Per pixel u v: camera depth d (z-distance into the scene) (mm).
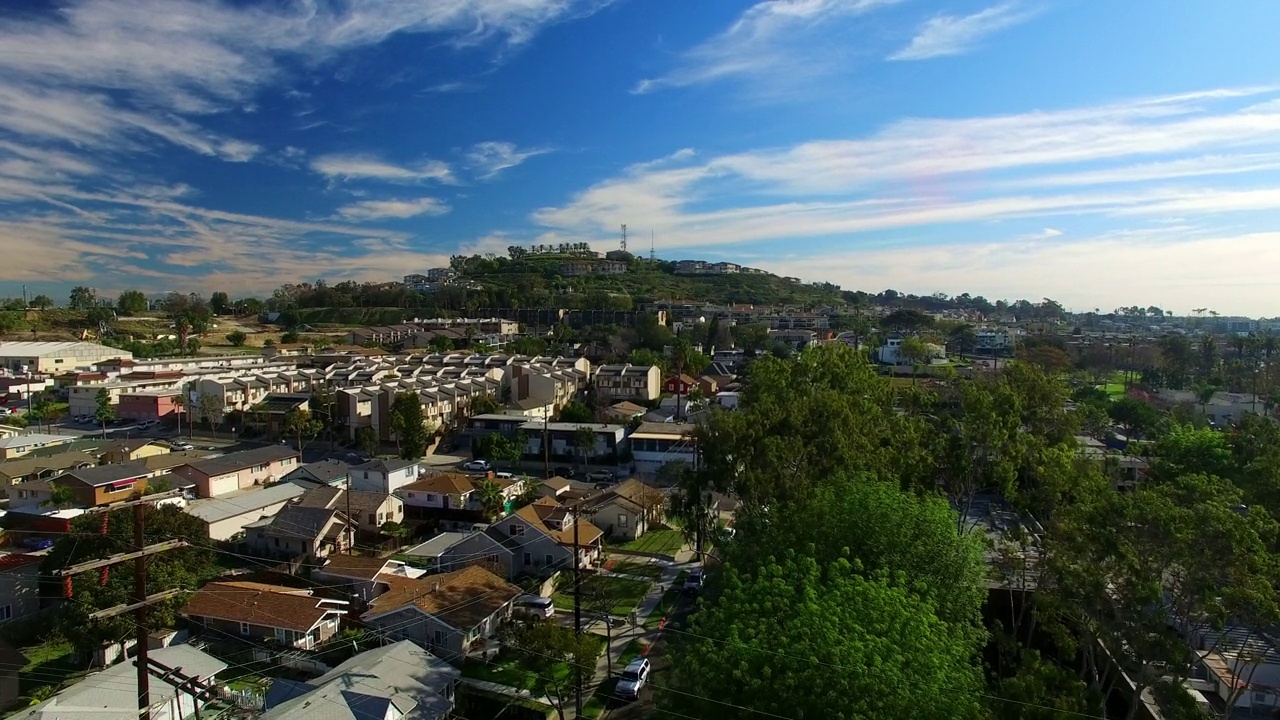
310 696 19219
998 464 29812
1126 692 21000
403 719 19531
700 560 33594
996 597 25578
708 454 30094
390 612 25250
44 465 41500
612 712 21781
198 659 22094
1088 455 35469
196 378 65312
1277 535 19578
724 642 14922
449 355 90562
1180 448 35906
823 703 13250
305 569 31312
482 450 52250
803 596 15883
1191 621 17359
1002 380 39938
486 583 27688
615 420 61594
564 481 43438
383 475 40781
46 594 26281
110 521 25141
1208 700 19938
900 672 13531
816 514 20938
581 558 32719
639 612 28359
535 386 66312
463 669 23859
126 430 59312
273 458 45656
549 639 23016
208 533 30422
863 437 29672
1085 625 18422
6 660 21547
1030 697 15406
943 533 20078
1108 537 17547
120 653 23812
